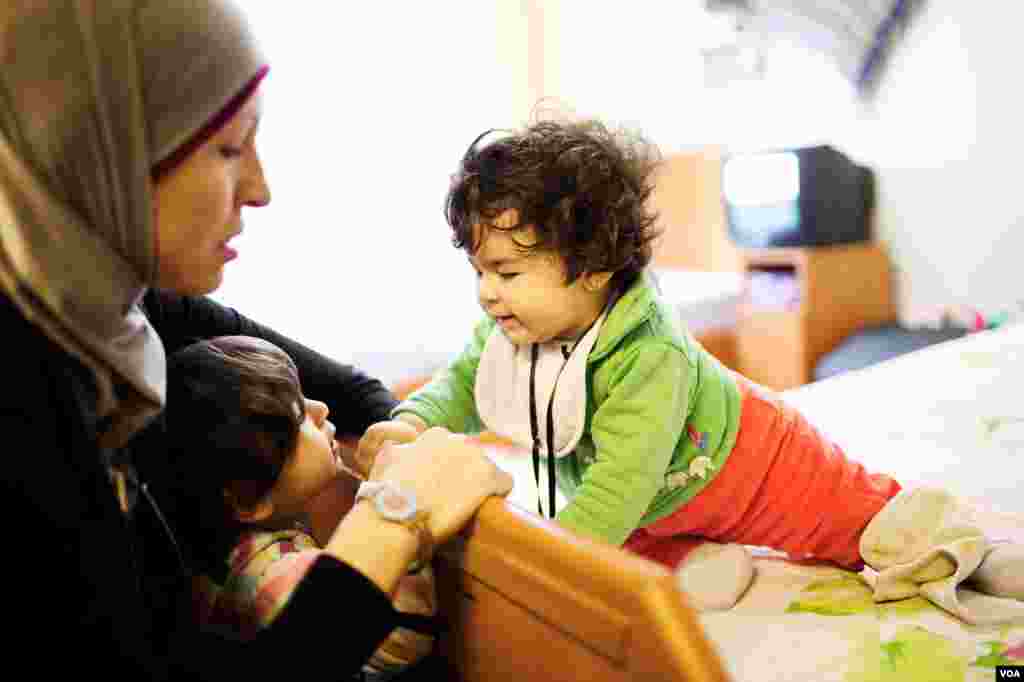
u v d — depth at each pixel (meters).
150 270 0.53
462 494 0.57
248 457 0.64
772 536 0.95
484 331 1.03
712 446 0.90
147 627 0.51
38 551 0.46
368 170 2.34
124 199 0.49
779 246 2.58
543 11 2.96
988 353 1.81
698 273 3.07
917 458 1.29
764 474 0.93
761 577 0.96
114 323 0.51
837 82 2.61
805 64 2.67
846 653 0.78
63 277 0.47
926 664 0.75
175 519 0.69
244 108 0.54
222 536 0.69
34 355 0.48
